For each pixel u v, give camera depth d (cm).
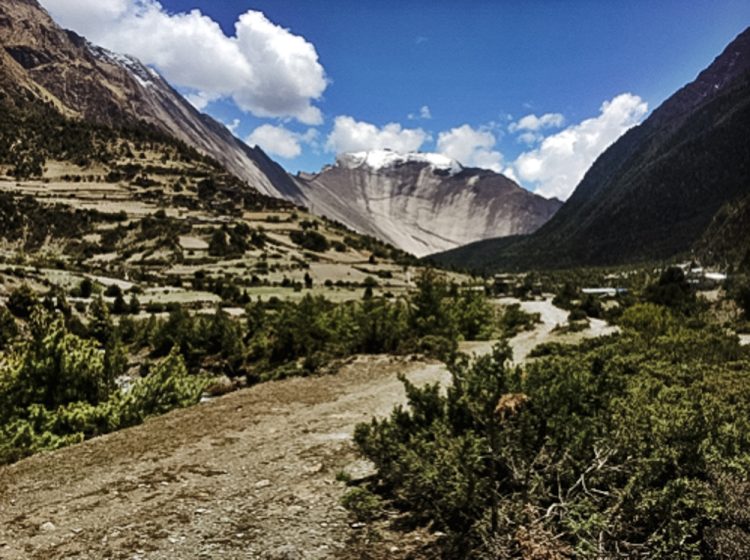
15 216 14875
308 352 2073
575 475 456
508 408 480
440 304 2584
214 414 1081
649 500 391
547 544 383
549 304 8694
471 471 444
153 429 976
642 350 1291
